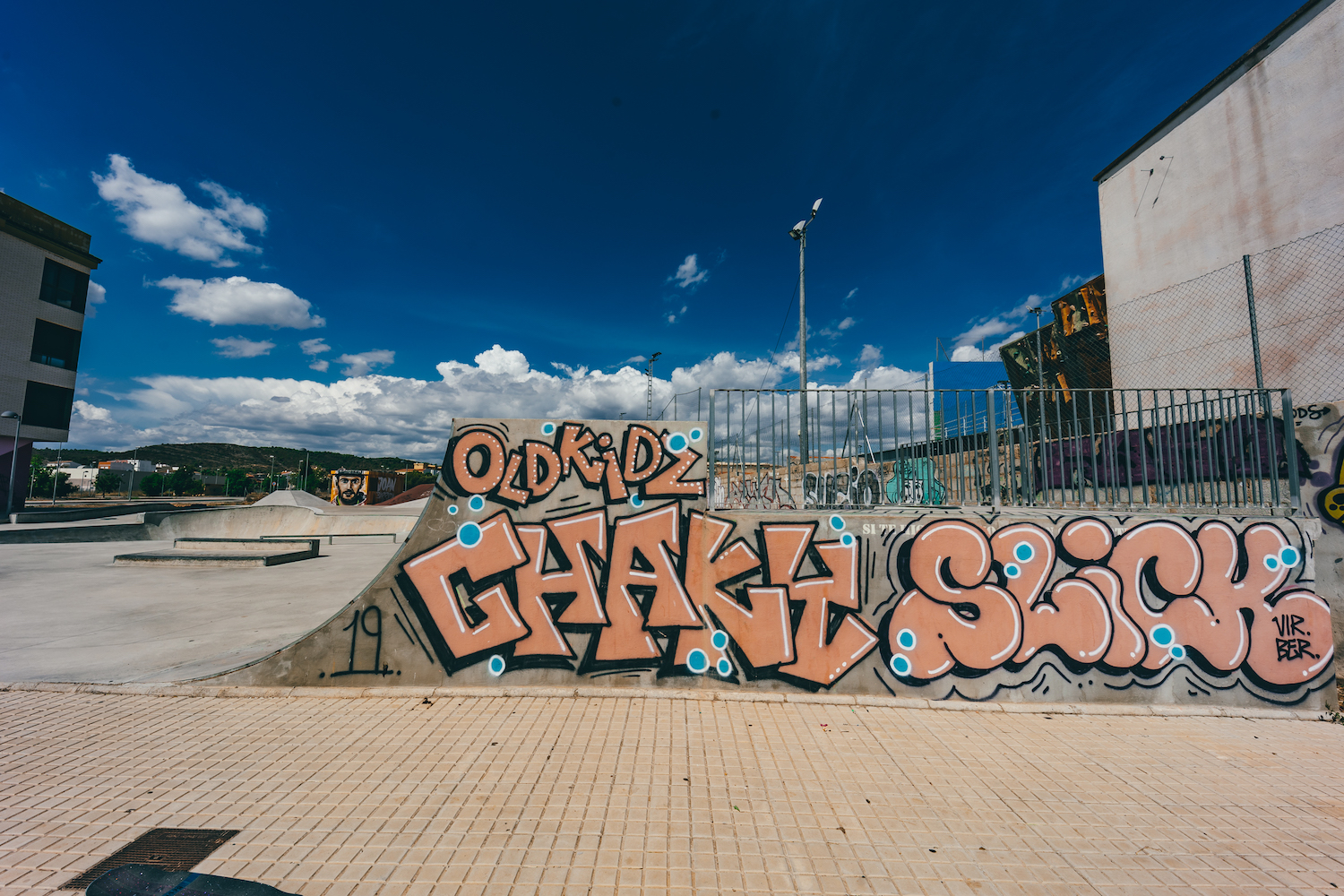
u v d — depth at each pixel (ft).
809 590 13.99
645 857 7.58
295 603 26.37
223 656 17.54
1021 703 13.51
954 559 13.92
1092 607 13.76
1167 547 13.79
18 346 74.13
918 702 13.42
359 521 68.95
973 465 15.23
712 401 14.65
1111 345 25.58
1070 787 9.73
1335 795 9.59
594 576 14.14
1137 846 8.07
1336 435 15.07
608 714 12.52
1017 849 7.94
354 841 7.81
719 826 8.33
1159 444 14.89
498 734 11.44
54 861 7.32
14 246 73.82
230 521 64.08
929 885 7.14
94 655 17.61
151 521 58.49
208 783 9.41
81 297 81.61
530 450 14.42
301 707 12.78
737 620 14.01
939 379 52.90
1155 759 10.85
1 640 19.63
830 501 14.79
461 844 7.79
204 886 6.82
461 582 14.08
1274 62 18.99
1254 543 13.73
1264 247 19.21
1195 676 13.58
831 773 10.04
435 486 14.26
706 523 14.23
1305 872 7.55
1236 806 9.18
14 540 50.57
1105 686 13.61
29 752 10.55
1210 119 21.26
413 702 13.07
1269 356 18.69
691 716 12.51
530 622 14.03
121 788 9.24
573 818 8.46
